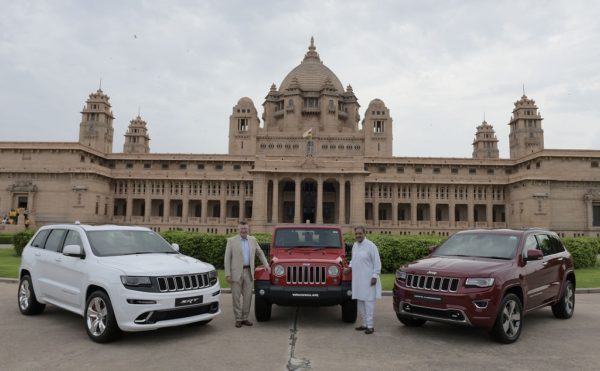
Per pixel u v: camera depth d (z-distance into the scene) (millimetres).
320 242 15141
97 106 103062
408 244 24750
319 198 76812
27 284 13914
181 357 9656
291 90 103625
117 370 8750
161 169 90125
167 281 10922
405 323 12789
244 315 13039
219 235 26328
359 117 115562
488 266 11523
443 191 88438
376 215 87562
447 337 11648
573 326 13164
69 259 12430
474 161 89062
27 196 81812
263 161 77125
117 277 10672
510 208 87438
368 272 12156
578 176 79188
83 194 79750
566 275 14383
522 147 103188
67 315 13836
